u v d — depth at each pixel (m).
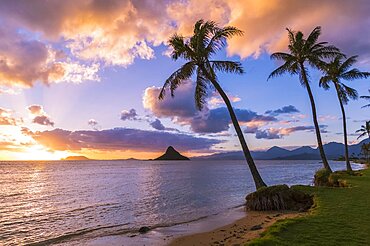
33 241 14.26
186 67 23.34
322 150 31.22
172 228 15.70
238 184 44.41
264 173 77.56
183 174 76.38
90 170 105.88
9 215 21.75
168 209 22.97
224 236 12.67
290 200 18.77
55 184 48.50
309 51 31.23
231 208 21.89
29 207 25.50
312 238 8.91
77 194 34.53
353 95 39.31
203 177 62.91
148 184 47.16
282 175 68.38
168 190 37.56
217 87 23.62
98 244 13.00
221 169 109.06
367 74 38.56
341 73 39.44
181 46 23.44
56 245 13.24
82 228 16.88
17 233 16.11
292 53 32.00
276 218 15.59
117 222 18.31
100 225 17.55
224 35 23.59
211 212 20.61
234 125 23.11
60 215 21.42
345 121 40.50
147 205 25.25
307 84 31.77
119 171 98.06
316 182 28.38
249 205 19.64
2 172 87.69
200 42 23.47
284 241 8.66
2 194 35.38
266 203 18.80
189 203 25.80
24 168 121.44
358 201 15.57
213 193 33.03
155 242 12.73
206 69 24.06
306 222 11.00
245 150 22.64
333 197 17.14
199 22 23.97
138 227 16.50
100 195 33.25
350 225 10.41
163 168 126.75
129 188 40.94
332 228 10.05
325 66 30.95
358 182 24.39
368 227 10.11
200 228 15.19
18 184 48.78
